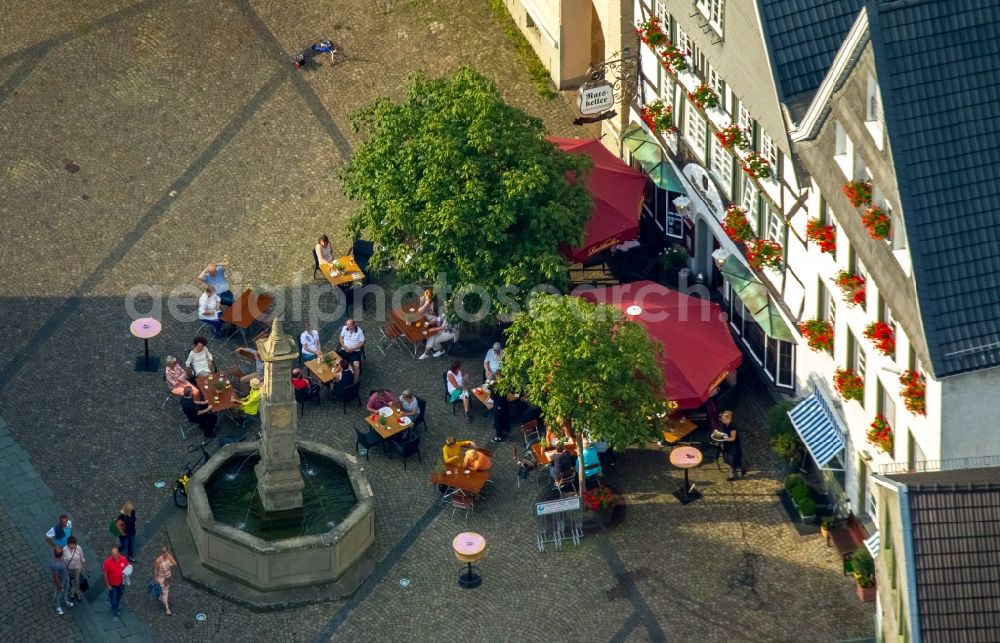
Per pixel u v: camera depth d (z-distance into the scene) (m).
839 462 67.19
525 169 70.31
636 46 78.62
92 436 70.62
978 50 57.94
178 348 74.44
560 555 66.69
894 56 57.56
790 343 70.88
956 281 57.09
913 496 52.59
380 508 68.38
